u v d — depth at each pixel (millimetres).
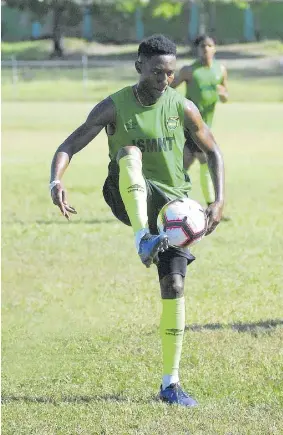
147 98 12758
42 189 37469
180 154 13109
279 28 141750
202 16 132500
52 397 13352
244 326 17203
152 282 21438
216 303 19172
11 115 73938
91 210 32125
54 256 24484
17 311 18938
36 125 66438
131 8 133500
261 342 16062
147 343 16266
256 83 96562
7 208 32719
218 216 12930
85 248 25516
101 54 132000
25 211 32062
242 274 22000
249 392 13367
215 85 31531
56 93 91688
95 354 15703
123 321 17984
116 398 13219
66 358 15492
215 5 141125
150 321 17953
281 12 141250
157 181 13016
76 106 81375
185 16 142000
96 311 18859
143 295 20156
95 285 21172
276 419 12031
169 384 12883
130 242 26375
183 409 12477
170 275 12773
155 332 17078
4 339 16875
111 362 15156
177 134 12977
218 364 14781
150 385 13812
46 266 23281
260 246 25500
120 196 13188
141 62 12562
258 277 21672
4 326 17797
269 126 65125
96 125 12773
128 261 23797
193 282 21188
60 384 14031
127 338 16703
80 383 14062
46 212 31797
